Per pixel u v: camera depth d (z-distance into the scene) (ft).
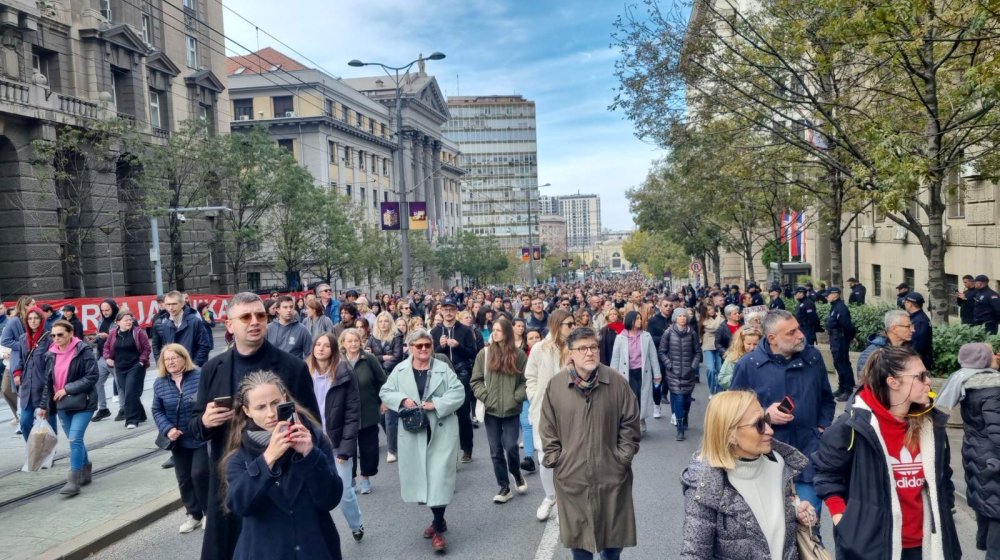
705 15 43.27
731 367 25.82
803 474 17.38
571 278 474.90
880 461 12.25
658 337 44.11
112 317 43.45
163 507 24.21
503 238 490.08
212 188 116.26
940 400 15.17
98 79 107.86
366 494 26.21
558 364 24.98
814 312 50.14
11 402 34.47
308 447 10.50
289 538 10.69
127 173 111.65
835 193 53.57
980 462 14.49
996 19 28.94
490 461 31.07
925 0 30.22
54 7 100.48
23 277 90.79
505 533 21.45
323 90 192.34
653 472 27.73
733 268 163.53
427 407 20.48
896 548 12.12
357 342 25.50
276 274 170.60
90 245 101.60
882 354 12.50
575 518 15.67
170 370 21.66
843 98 42.37
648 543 19.97
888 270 86.38
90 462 28.22
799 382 17.56
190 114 134.41
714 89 46.34
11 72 91.71
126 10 116.78
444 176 309.42
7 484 27.66
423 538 21.30
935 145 34.94
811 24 41.22
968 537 19.44
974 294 49.03
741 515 10.11
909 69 34.32
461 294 96.22
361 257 149.79
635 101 47.93
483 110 489.67
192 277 128.88
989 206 57.41
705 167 58.44
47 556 19.63
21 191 90.17
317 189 135.03
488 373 25.13
